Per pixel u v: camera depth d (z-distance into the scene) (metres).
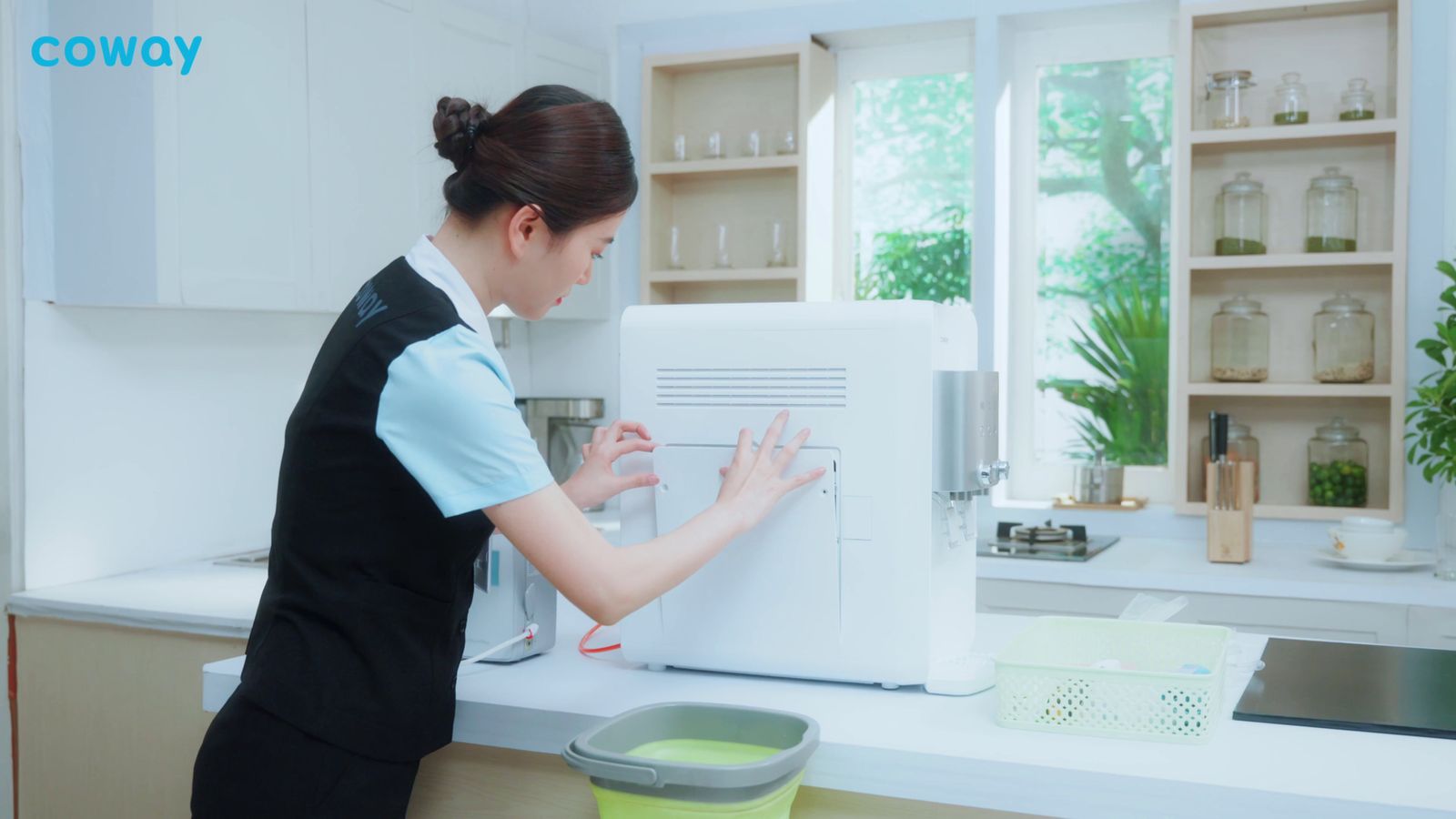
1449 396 2.57
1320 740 1.22
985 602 2.85
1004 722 1.28
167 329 2.75
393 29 2.94
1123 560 2.83
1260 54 3.12
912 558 1.41
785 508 1.46
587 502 1.46
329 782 1.26
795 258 3.62
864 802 1.25
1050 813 1.14
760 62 3.57
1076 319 3.42
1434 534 2.87
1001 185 3.34
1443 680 1.45
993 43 3.27
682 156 3.60
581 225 1.28
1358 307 2.92
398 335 1.21
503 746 1.38
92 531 2.61
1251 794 1.06
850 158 3.67
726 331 1.49
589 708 1.35
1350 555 2.71
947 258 3.56
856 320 1.42
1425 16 2.84
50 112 2.46
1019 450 3.48
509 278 1.31
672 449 1.52
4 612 2.48
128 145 2.37
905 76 3.59
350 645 1.27
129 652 2.38
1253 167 3.12
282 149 2.64
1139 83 3.33
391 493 1.25
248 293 2.56
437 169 3.11
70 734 2.47
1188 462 3.15
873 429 1.42
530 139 1.25
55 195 2.47
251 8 2.55
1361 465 2.96
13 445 2.44
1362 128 2.86
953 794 1.18
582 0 3.77
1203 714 1.20
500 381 1.23
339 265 2.81
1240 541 2.75
